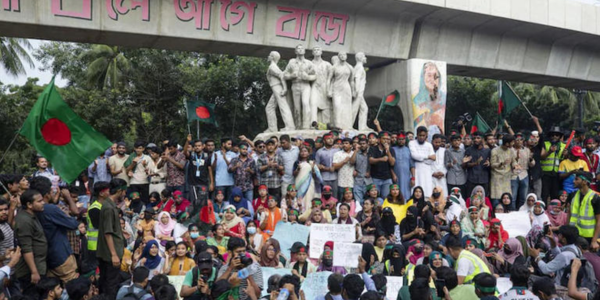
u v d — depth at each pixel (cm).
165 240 1076
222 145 1319
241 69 2714
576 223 1073
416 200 1209
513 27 2202
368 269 983
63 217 805
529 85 3591
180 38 1734
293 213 1132
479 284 673
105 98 2603
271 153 1301
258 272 802
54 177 1238
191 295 734
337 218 1148
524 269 702
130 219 1159
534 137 1477
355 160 1330
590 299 723
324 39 1942
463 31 2191
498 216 1227
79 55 3152
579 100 3070
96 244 895
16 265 766
